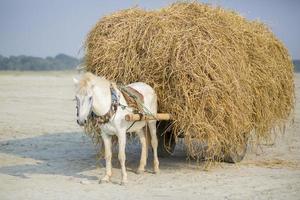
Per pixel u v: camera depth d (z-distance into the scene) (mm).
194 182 11969
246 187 11391
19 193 10844
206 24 12625
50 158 15305
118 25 13125
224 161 14367
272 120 14992
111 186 11555
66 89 44375
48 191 11047
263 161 14781
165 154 15055
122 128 11727
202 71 12016
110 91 11508
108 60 12969
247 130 13438
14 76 76438
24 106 30797
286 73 15617
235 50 12836
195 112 12062
